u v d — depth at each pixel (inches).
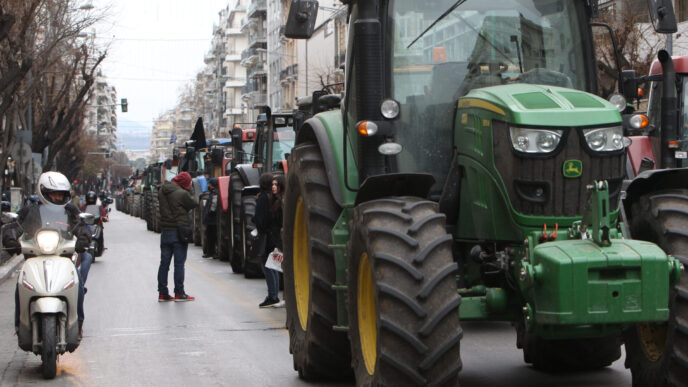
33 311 401.4
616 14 1381.6
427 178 302.4
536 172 284.7
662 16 317.1
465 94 335.3
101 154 6038.4
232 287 784.9
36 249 419.8
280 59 4485.7
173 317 592.4
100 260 1125.1
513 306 299.9
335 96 382.3
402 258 276.7
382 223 286.8
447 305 271.9
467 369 390.9
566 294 261.4
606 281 261.7
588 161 284.7
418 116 337.1
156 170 2134.6
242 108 5935.0
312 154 372.2
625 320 261.4
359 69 326.0
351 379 378.9
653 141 717.3
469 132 313.6
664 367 280.1
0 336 537.3
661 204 294.0
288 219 403.2
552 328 275.1
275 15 4726.9
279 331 527.8
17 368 430.9
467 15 339.9
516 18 338.6
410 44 340.5
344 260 339.3
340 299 338.3
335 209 354.6
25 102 1812.3
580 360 370.0
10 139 1555.1
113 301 684.7
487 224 302.8
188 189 686.5
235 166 997.2
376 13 330.0
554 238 281.7
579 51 336.2
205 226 1187.3
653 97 727.7
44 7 1496.1
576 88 334.3
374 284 281.3
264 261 641.0
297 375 398.6
